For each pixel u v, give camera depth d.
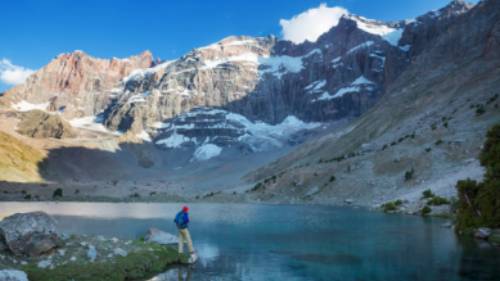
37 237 22.48
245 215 74.69
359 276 23.44
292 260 28.56
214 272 24.77
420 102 193.50
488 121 110.69
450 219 56.94
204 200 156.88
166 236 35.41
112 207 108.12
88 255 23.45
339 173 133.12
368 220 59.09
